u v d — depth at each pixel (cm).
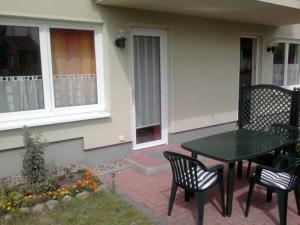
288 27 816
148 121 575
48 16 431
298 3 537
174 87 584
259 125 505
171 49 569
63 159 473
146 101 568
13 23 419
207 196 386
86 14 462
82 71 493
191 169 304
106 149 512
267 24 734
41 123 440
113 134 514
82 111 494
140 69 551
